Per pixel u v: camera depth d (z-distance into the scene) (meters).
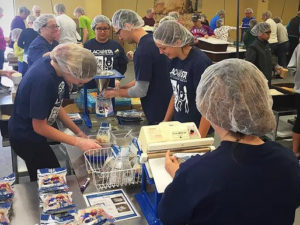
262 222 0.85
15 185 1.52
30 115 1.69
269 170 0.85
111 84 2.58
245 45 6.41
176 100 2.06
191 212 0.84
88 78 1.74
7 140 2.68
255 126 0.87
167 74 2.34
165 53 1.95
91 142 1.76
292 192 0.88
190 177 0.85
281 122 3.97
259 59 3.90
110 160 1.59
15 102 1.88
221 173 0.83
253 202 0.83
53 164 2.02
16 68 4.95
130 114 2.54
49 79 1.68
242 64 0.91
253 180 0.83
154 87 2.38
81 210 1.23
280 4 10.21
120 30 2.42
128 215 1.35
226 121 0.88
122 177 1.55
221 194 0.81
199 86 0.95
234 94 0.86
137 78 2.32
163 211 0.90
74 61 1.64
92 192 1.51
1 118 2.72
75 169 1.70
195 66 1.83
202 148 1.38
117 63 3.29
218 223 0.83
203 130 1.81
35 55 3.00
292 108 3.57
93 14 8.20
